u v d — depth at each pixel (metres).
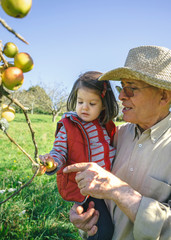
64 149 1.70
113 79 1.66
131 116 1.51
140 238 1.19
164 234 1.17
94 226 1.53
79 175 1.45
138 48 1.55
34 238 2.50
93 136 1.75
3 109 0.77
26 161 5.93
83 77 1.80
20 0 0.58
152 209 1.19
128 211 1.23
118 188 1.30
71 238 2.61
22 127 15.20
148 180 1.39
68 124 1.75
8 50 0.77
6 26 0.55
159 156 1.40
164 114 1.52
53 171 1.50
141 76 1.37
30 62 0.77
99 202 1.65
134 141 1.59
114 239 1.45
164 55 1.47
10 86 0.70
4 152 7.15
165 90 1.44
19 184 3.73
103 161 1.68
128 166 1.50
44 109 31.39
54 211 2.98
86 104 1.75
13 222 2.57
